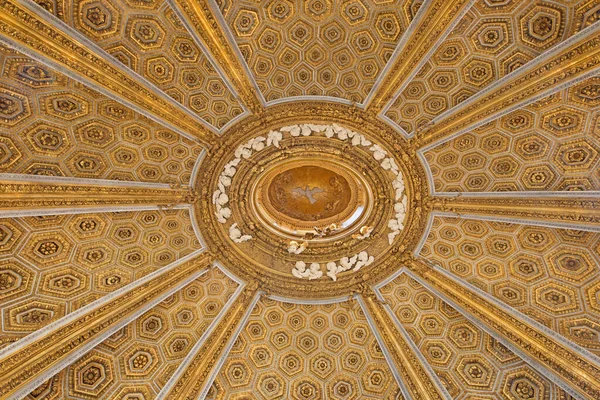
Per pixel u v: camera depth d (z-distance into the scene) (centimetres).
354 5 1018
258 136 1256
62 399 1045
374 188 1324
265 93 1180
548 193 1097
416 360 1226
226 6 973
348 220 1406
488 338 1218
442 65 1070
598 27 823
